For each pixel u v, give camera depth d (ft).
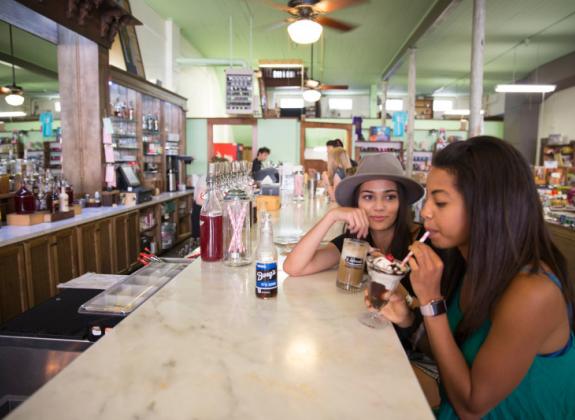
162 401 2.06
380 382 2.27
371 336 2.87
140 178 19.95
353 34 29.48
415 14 25.39
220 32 28.91
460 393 2.76
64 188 12.84
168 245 20.70
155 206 19.17
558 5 23.50
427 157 42.06
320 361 2.49
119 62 18.79
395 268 3.14
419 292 2.93
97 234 13.32
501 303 2.71
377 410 2.01
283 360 2.49
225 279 4.18
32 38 17.26
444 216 2.98
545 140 38.27
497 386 2.65
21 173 12.97
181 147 26.00
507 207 2.77
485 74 41.78
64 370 2.34
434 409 3.53
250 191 6.76
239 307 3.40
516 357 2.61
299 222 7.70
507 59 35.76
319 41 31.27
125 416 1.94
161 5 23.56
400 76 43.70
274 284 3.64
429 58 35.68
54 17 12.50
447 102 56.65
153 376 2.29
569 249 14.17
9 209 12.00
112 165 15.84
